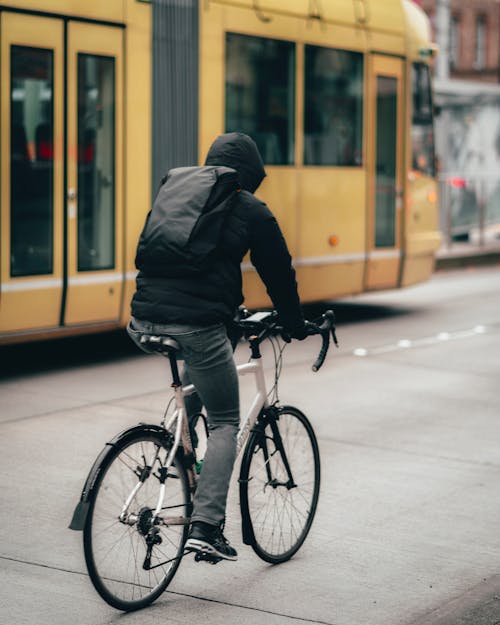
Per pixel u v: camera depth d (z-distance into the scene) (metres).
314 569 5.84
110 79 11.41
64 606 5.27
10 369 11.33
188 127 12.27
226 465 5.31
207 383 5.29
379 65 15.13
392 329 14.52
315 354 12.49
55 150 10.91
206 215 5.20
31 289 10.77
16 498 6.96
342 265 14.66
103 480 5.00
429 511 6.86
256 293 13.38
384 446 8.44
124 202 11.62
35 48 10.65
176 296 5.18
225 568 5.82
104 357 12.16
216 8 12.55
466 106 28.19
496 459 8.12
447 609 5.28
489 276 22.05
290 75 13.65
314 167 14.10
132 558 5.18
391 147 15.48
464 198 24.58
